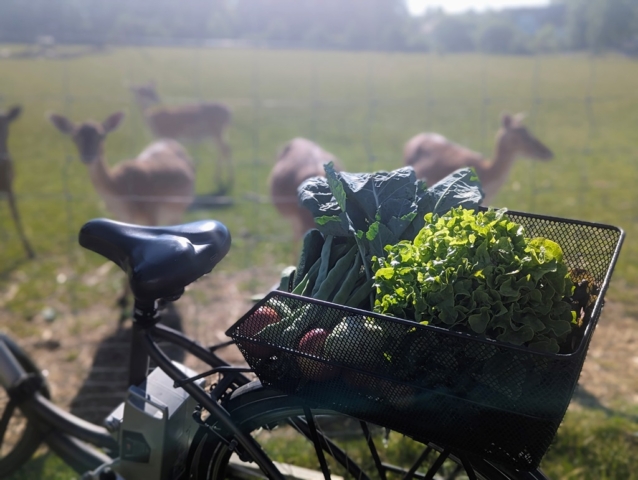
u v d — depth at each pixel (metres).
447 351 1.26
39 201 7.50
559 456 2.89
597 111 15.08
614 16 31.42
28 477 2.80
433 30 41.28
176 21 51.97
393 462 2.82
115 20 49.28
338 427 3.08
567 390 1.19
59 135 11.85
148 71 24.59
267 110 15.38
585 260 1.63
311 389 1.46
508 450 1.32
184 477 1.76
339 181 1.56
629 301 4.79
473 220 1.41
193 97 17.42
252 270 5.40
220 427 1.66
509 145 6.76
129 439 1.81
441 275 1.32
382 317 1.28
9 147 10.71
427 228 1.43
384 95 18.17
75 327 4.42
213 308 4.67
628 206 7.36
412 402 1.36
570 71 24.92
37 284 5.14
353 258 1.60
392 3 47.72
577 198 7.70
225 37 51.16
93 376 3.81
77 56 30.62
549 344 1.28
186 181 6.45
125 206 5.87
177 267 1.60
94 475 1.86
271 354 1.46
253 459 1.63
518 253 1.34
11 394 2.48
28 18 44.97
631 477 2.77
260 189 8.45
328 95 18.28
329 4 51.69
